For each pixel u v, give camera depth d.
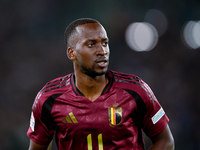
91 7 66.75
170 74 67.19
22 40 59.44
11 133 49.91
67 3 63.62
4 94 55.06
